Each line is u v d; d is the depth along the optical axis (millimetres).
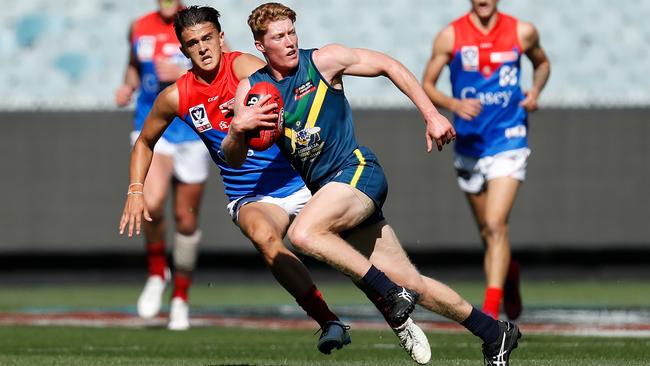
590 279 51344
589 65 51656
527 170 49969
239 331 33594
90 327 35281
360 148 20156
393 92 50938
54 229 51438
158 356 26281
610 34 52469
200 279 53344
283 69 19734
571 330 32375
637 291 46031
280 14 19516
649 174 49719
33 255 53188
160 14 35656
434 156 50156
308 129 19781
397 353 26469
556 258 54031
